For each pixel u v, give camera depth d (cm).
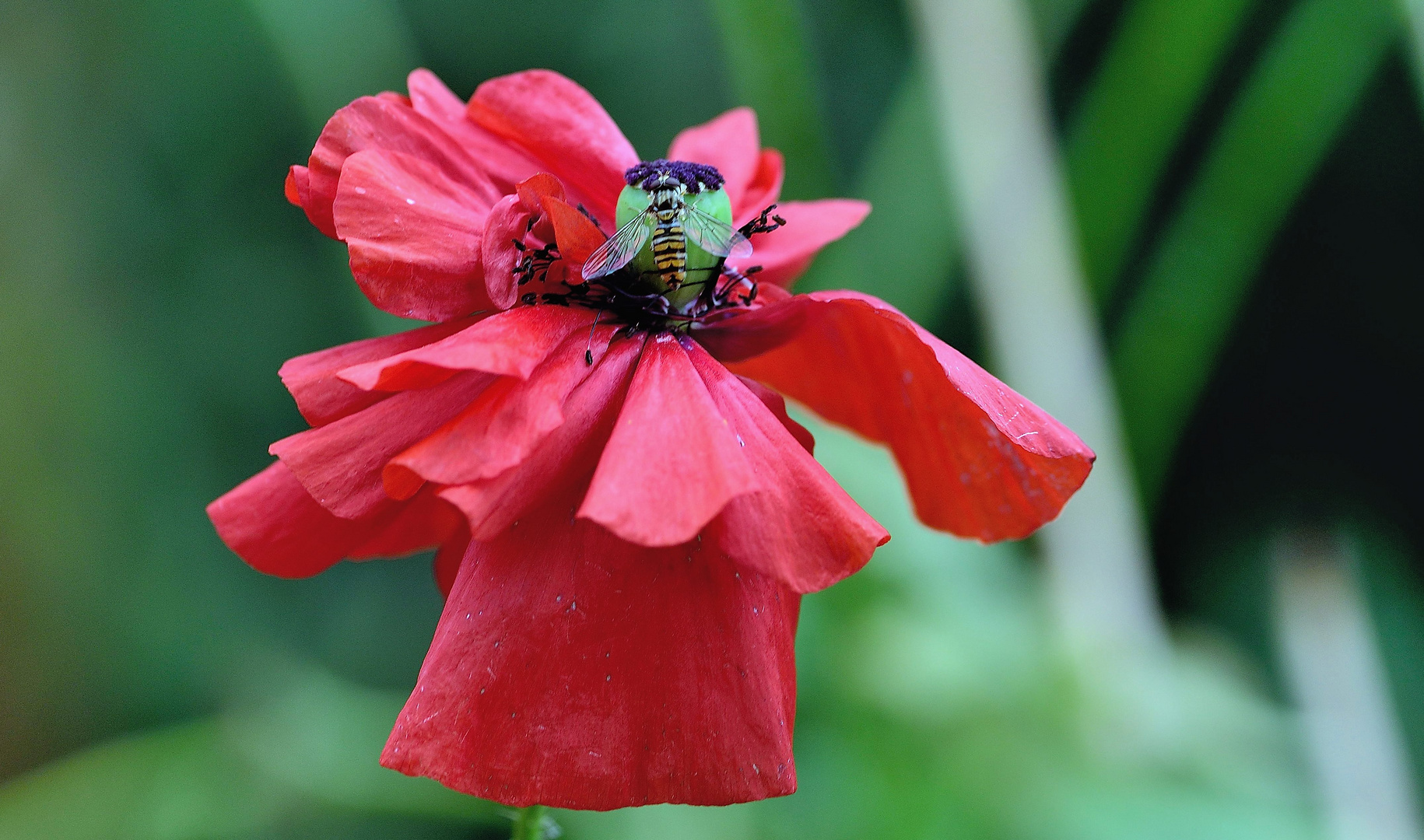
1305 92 57
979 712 48
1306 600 58
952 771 47
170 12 83
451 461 29
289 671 77
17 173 80
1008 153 58
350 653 81
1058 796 46
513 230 31
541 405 30
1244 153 59
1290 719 54
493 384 30
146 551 78
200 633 77
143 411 81
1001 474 32
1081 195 61
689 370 31
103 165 84
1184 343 62
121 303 83
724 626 30
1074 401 57
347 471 30
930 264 63
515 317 31
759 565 30
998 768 47
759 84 56
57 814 55
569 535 30
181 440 82
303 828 60
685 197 31
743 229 33
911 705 48
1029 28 58
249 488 32
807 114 56
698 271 32
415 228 31
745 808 46
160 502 80
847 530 30
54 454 76
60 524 75
